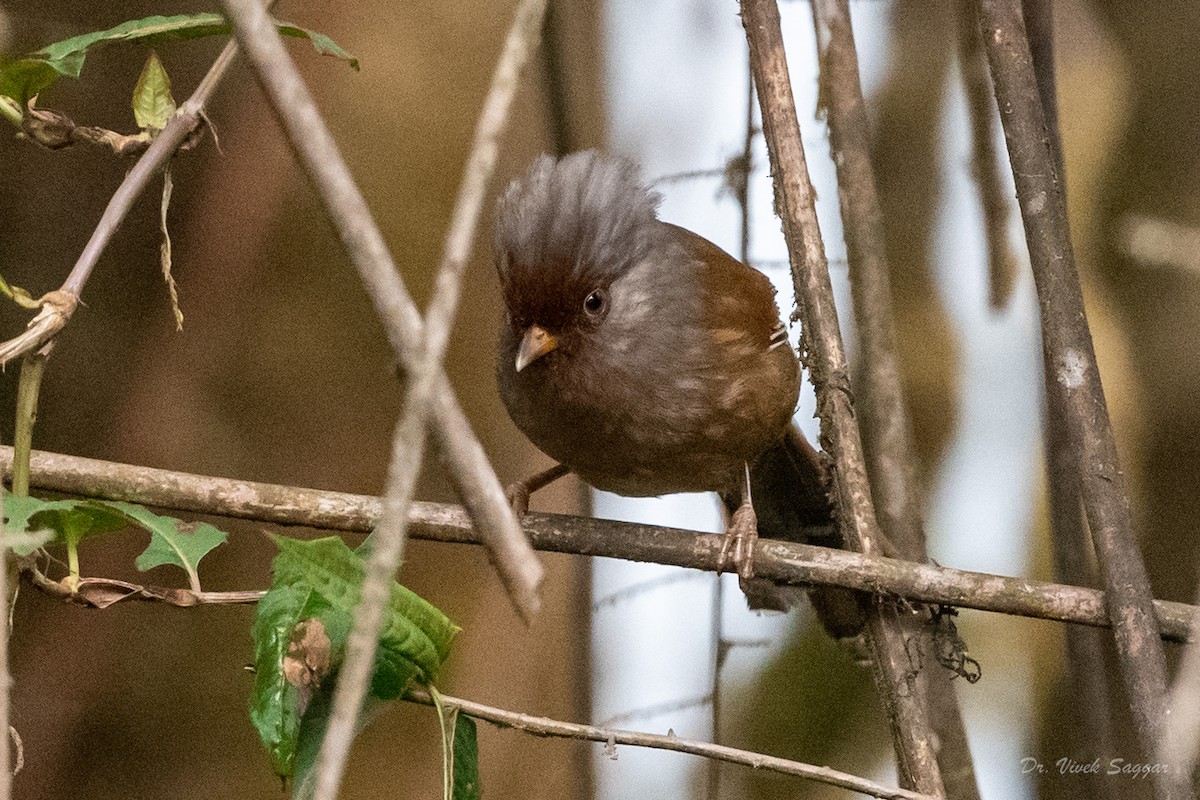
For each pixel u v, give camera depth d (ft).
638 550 23.90
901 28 39.22
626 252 26.27
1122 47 35.22
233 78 37.42
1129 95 34.96
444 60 37.96
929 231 39.01
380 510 22.20
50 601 36.70
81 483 21.89
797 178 23.12
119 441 37.01
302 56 37.11
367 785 36.60
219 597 18.99
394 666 18.08
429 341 11.48
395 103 37.58
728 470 29.09
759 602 27.09
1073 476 25.58
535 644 36.29
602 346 26.20
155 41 20.58
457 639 36.11
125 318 37.88
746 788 37.60
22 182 37.32
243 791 37.40
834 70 26.73
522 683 36.04
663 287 26.81
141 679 37.19
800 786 37.60
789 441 31.01
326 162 12.18
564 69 33.83
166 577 38.19
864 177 26.63
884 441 26.27
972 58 30.40
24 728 35.83
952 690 26.37
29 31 31.73
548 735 19.34
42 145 19.94
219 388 37.60
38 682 36.29
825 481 25.70
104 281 37.63
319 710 17.74
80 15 35.42
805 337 23.54
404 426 11.45
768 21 23.57
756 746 37.70
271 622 17.26
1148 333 34.50
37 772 35.73
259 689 17.06
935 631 22.90
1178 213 34.12
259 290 37.68
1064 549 25.50
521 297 26.02
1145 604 20.43
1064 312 21.52
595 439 27.53
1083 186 34.91
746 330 28.02
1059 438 25.70
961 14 30.58
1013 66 22.22
